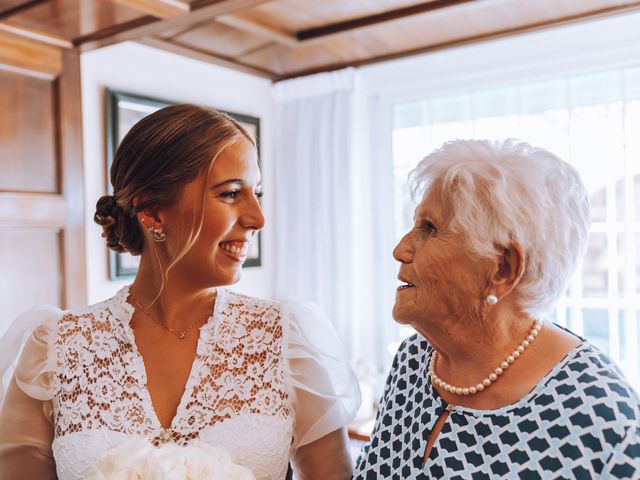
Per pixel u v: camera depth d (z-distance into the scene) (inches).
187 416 43.4
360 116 130.9
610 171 104.7
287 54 121.1
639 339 103.2
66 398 44.4
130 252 47.8
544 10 97.9
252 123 134.2
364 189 132.0
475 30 107.5
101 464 34.7
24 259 84.7
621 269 104.3
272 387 45.8
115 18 80.7
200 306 47.2
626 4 96.1
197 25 102.6
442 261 37.8
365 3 96.3
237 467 35.9
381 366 130.8
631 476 31.3
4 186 82.3
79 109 92.0
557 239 36.4
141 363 44.9
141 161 42.6
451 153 39.0
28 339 46.7
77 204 91.2
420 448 40.4
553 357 37.4
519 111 113.2
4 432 45.4
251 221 43.3
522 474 35.1
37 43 85.8
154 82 115.1
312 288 134.1
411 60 123.6
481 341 38.7
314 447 48.4
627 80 102.7
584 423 33.6
